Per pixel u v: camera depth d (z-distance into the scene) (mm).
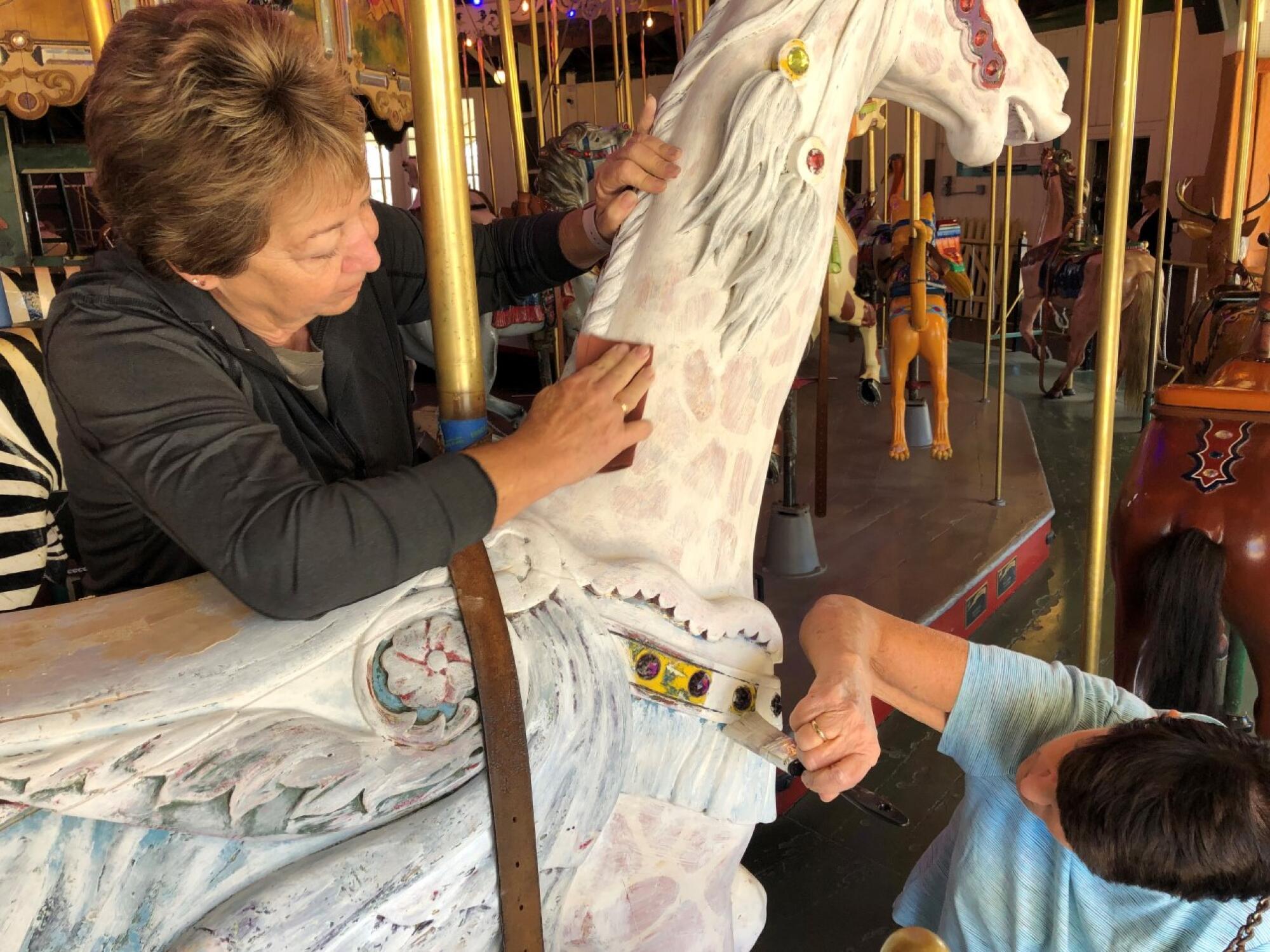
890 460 4117
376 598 710
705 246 813
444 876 701
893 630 1134
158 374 657
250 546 619
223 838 639
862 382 4715
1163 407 1682
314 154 606
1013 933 1126
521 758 712
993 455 4160
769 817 933
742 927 1042
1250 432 1582
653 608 812
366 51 3090
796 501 2896
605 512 835
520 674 730
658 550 847
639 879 878
